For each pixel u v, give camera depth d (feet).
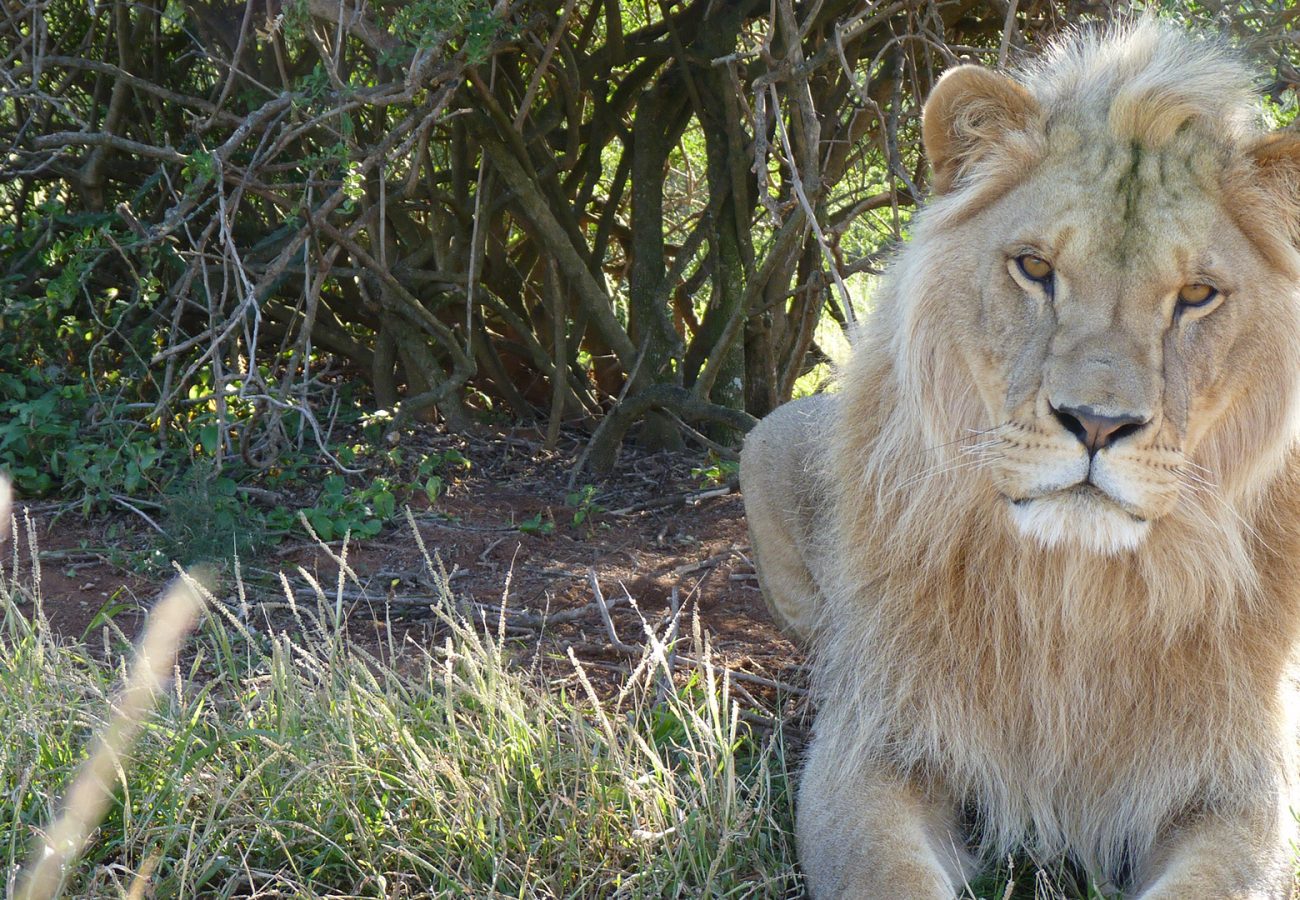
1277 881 8.91
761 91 15.21
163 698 11.17
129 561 15.79
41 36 18.93
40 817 9.54
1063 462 8.51
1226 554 9.25
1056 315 8.79
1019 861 10.18
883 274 10.92
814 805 9.95
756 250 26.05
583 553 17.40
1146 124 8.97
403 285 22.35
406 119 18.17
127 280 22.49
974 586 9.71
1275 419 9.25
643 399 21.15
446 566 16.57
